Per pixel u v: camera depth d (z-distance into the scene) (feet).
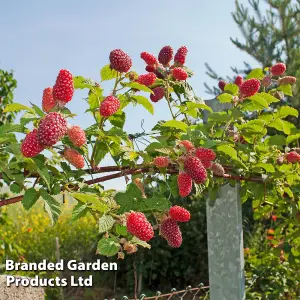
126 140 7.54
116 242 6.75
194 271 27.09
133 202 7.10
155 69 9.33
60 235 34.45
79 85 7.49
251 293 17.94
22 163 6.78
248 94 9.07
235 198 10.18
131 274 27.12
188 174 7.29
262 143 10.67
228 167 9.71
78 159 6.51
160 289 27.94
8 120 23.07
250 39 41.37
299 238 15.20
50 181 6.83
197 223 27.35
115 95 7.57
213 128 9.71
